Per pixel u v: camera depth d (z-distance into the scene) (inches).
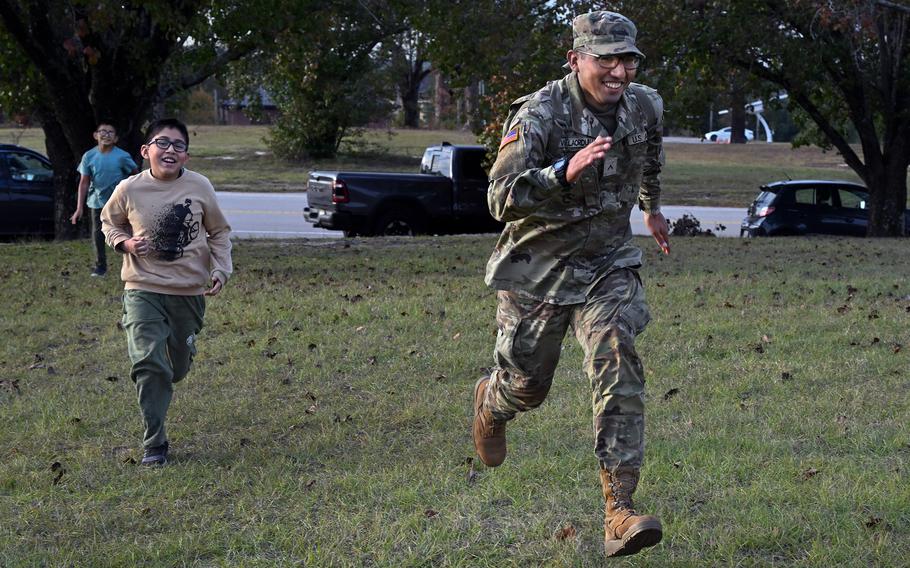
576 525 174.7
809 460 202.5
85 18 572.4
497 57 706.8
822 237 786.8
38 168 721.6
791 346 311.4
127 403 261.9
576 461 205.2
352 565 160.4
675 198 1373.0
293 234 864.3
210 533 173.9
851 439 216.2
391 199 741.3
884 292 416.8
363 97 1646.2
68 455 221.0
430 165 788.6
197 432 238.2
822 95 842.2
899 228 826.8
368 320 361.4
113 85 637.9
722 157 2011.6
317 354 312.8
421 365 297.7
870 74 787.4
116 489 198.8
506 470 201.3
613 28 146.6
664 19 695.7
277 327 351.6
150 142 212.1
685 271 489.4
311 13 669.3
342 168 1583.4
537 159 149.6
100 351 321.4
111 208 212.7
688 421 231.8
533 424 234.2
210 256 221.5
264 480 201.8
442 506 184.7
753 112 873.5
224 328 350.6
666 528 170.2
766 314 363.6
